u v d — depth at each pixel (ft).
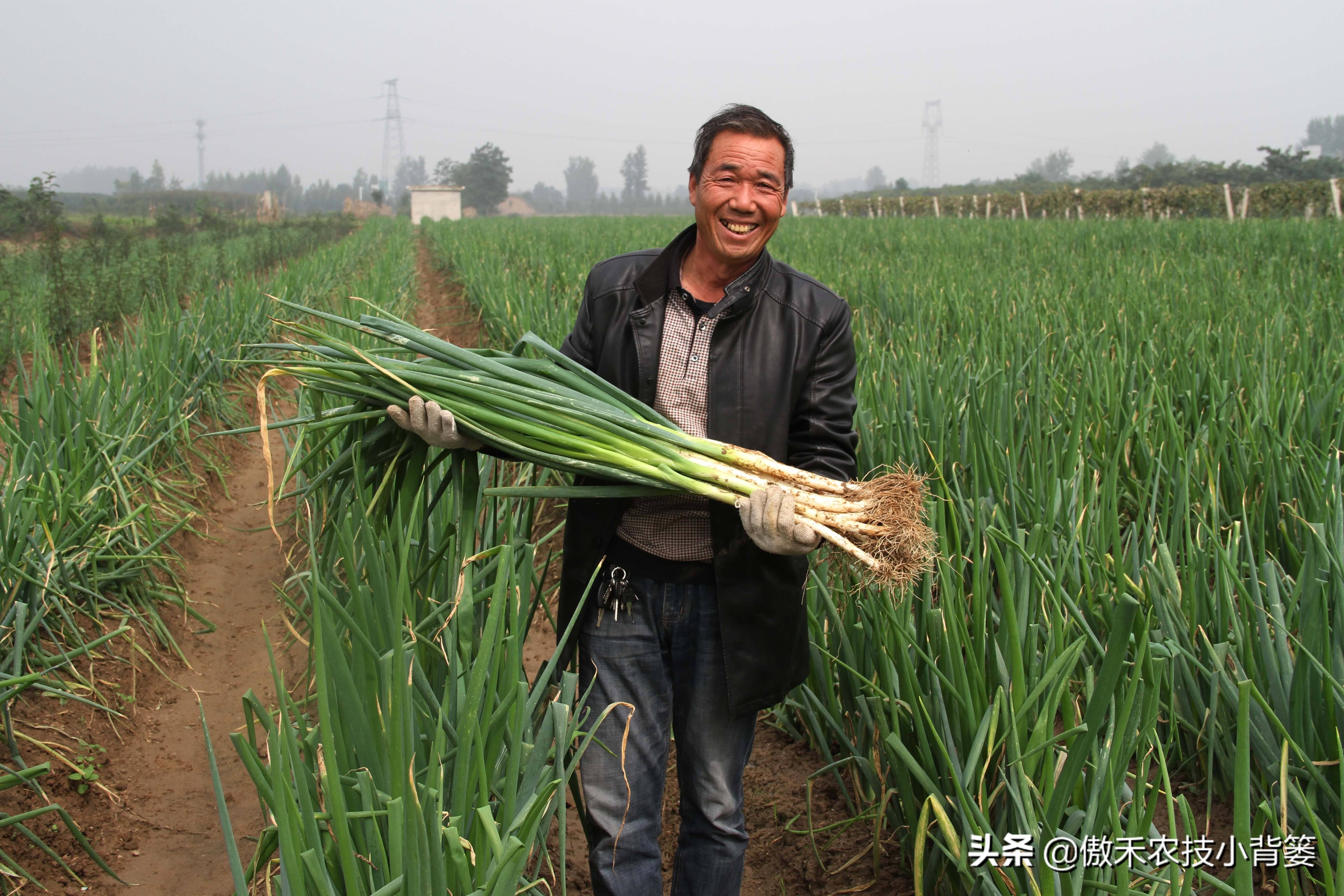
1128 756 6.27
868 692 8.58
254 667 12.79
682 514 6.78
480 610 7.45
